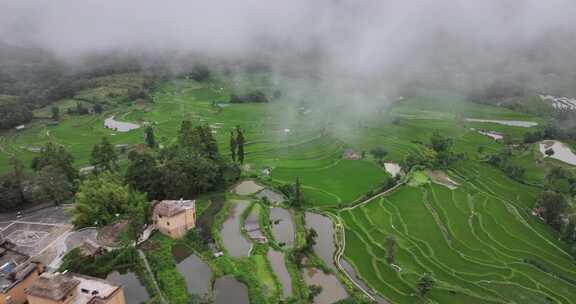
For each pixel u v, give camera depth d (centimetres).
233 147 14612
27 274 7375
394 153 17000
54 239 9319
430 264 9625
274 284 8356
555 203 11875
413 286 8744
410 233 10950
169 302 7619
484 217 12038
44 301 6581
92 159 13975
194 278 8456
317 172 14562
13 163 12444
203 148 13450
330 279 8869
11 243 8844
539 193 14025
